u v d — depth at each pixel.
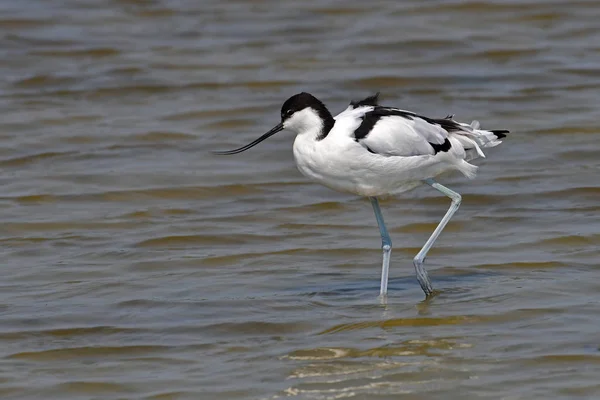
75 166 16.09
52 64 20.91
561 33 22.02
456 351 9.39
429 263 12.06
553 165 15.72
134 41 22.06
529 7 23.30
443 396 8.49
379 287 11.30
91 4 24.03
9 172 15.91
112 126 17.86
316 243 12.90
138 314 10.59
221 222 13.80
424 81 19.80
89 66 20.80
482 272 11.66
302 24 22.83
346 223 13.69
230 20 23.19
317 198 14.73
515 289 10.97
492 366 9.04
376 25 22.62
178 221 13.86
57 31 22.48
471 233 13.15
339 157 10.25
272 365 9.22
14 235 13.34
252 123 18.03
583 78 19.75
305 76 20.11
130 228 13.60
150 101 19.12
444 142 10.54
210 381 8.91
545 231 13.02
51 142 17.09
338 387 8.73
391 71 20.28
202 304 10.83
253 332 10.05
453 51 21.27
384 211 14.11
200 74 20.33
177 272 11.92
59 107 18.86
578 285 11.02
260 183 15.34
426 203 14.34
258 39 22.11
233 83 19.84
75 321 10.41
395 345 9.59
